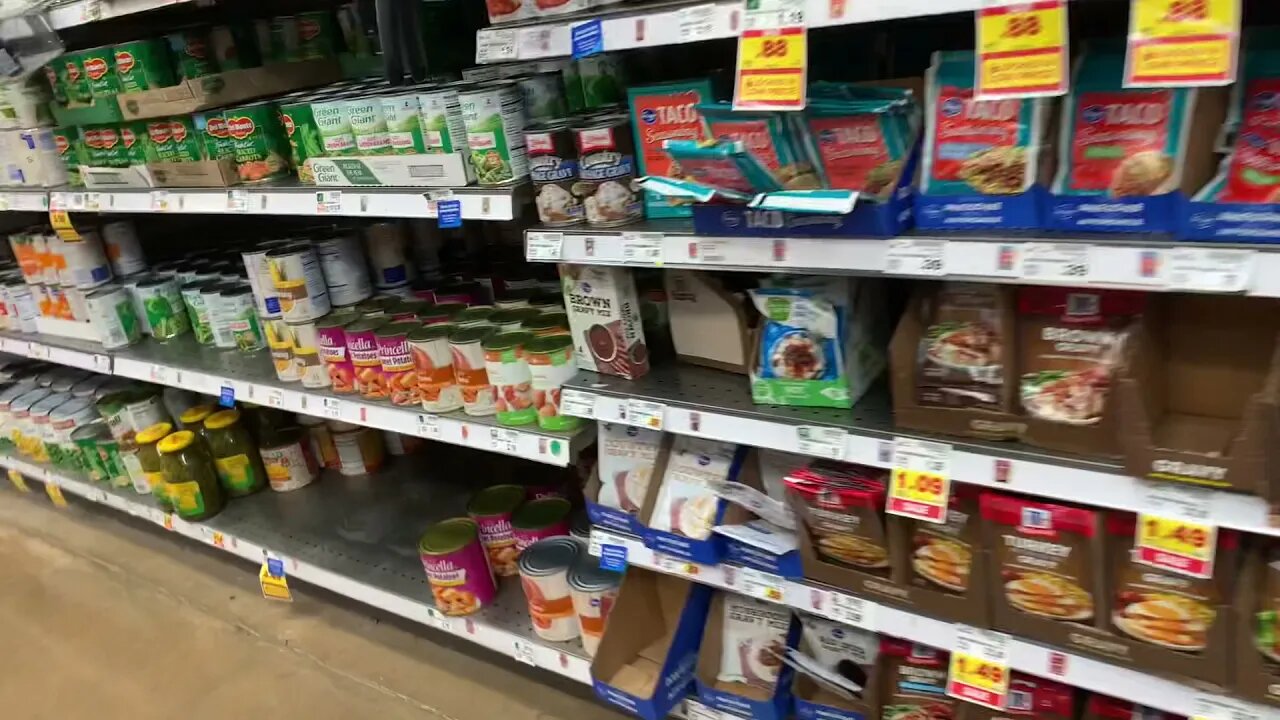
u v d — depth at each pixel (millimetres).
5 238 3885
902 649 1522
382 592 2344
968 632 1348
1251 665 1104
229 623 2742
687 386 1630
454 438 1996
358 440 2959
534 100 1722
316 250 2354
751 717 1734
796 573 1536
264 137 2100
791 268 1305
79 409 3381
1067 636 1248
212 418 2949
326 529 2705
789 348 1446
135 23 2791
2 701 2547
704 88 1418
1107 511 1180
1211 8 884
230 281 2771
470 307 2076
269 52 2404
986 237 1147
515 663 2322
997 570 1285
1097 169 1090
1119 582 1190
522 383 1841
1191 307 1156
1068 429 1181
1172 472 1080
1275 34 1048
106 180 2451
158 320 2947
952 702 1489
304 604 2766
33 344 3227
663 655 1881
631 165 1526
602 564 1807
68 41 2746
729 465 1653
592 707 2127
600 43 1348
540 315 1935
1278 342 1033
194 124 2205
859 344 1465
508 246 2639
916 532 1369
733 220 1334
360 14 2309
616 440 1812
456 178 1719
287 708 2332
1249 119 1023
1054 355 1197
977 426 1260
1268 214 953
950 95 1179
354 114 1819
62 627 2871
